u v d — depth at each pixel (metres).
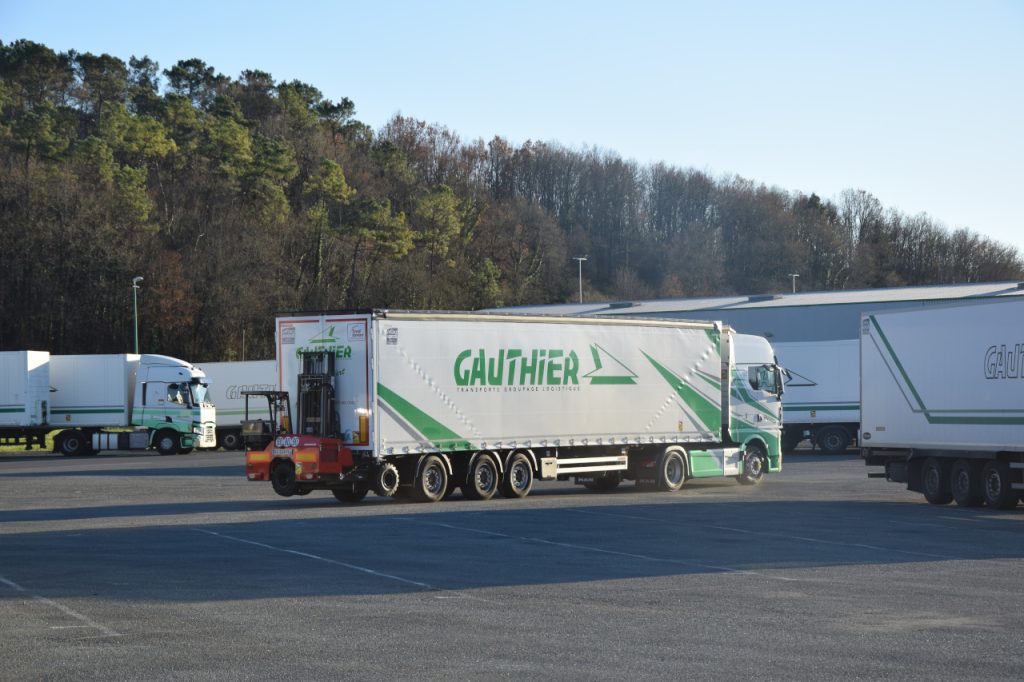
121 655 9.20
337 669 8.67
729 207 133.62
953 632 10.02
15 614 10.98
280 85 123.56
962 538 17.22
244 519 20.16
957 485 23.44
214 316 82.44
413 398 23.34
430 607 11.34
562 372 25.67
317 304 88.25
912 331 24.59
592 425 26.16
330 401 23.11
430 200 99.81
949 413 23.52
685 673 8.48
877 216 144.88
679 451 27.94
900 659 8.93
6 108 104.00
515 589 12.42
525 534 17.56
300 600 11.75
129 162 94.06
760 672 8.50
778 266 129.25
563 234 122.69
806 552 15.50
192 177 93.94
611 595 12.02
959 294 58.22
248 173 92.50
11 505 24.25
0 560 14.74
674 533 17.73
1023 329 21.77
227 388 55.06
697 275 127.06
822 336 58.72
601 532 17.84
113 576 13.35
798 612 11.01
